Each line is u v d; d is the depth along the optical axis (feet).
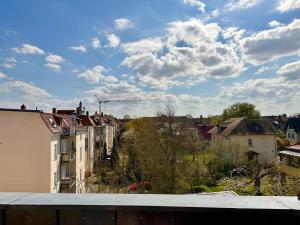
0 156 68.23
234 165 105.70
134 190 75.77
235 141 124.98
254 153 128.47
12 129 68.95
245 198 5.35
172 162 78.48
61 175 79.36
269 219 4.81
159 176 76.74
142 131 88.58
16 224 5.09
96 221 5.00
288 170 66.08
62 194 5.68
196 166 85.92
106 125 170.19
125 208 4.91
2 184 67.92
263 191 46.50
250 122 138.31
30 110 69.72
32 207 5.01
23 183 68.28
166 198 5.37
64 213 5.08
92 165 131.44
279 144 142.92
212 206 4.86
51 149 70.59
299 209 4.71
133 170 85.76
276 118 253.65
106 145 166.30
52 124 75.20
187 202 5.08
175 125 83.35
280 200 5.22
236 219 4.87
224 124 154.81
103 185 84.12
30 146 69.00
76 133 92.94
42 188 68.33
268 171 52.60
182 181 77.77
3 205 5.05
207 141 165.78
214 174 90.58
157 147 80.94
